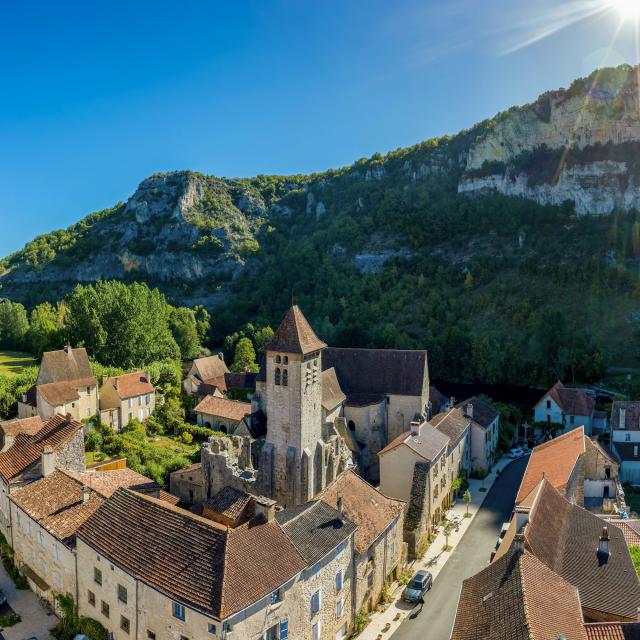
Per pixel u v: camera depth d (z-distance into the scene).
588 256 169.75
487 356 138.38
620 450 78.31
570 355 127.19
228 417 88.88
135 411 92.00
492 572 36.41
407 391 80.06
